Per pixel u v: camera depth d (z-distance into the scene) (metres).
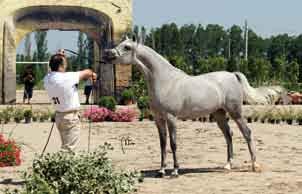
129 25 36.88
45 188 8.05
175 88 12.77
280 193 10.97
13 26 36.00
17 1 35.97
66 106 10.98
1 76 35.69
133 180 8.93
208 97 13.06
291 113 27.86
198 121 27.75
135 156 16.14
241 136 21.09
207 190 11.30
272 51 105.75
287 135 21.84
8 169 13.83
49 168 8.91
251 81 54.53
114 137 21.09
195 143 19.23
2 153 14.27
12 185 11.69
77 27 37.09
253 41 108.12
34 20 36.72
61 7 36.62
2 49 35.72
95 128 24.33
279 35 106.00
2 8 35.84
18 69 69.88
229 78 13.57
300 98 38.94
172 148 12.77
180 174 13.20
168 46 92.44
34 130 23.42
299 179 12.39
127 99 35.72
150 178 12.63
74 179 8.55
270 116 27.92
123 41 12.88
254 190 11.27
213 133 22.33
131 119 27.73
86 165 8.71
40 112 28.56
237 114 13.61
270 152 16.97
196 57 103.75
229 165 13.81
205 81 13.22
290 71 62.97
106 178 8.69
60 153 9.21
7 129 23.81
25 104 35.69
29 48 92.25
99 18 37.00
